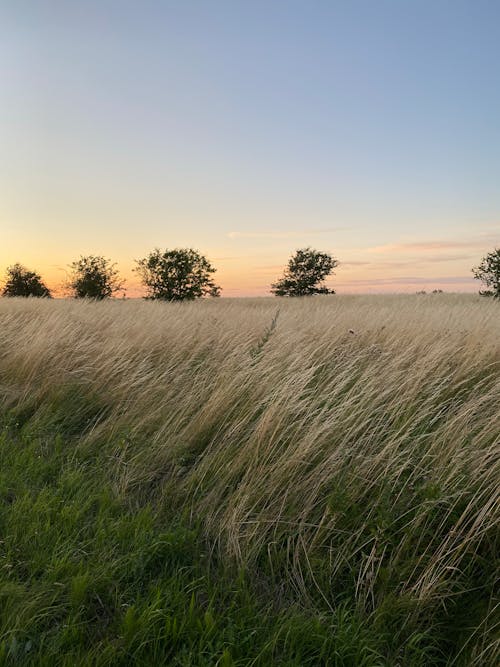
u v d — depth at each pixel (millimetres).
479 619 2287
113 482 3564
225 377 4992
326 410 3834
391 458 3029
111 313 10242
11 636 2000
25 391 5383
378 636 2182
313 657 2033
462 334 6766
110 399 5133
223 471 3504
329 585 2510
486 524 2662
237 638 2100
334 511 2834
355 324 8477
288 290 37750
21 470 3627
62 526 2850
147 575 2541
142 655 2010
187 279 27125
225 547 2814
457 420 3521
